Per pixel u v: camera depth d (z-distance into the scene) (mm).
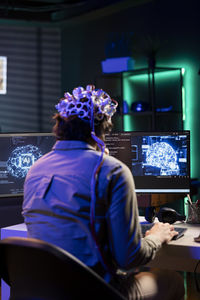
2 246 1339
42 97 7020
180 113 5441
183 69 5457
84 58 6695
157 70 5570
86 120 1589
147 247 1615
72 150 1570
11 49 6879
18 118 6914
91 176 1482
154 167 2541
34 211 1528
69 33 6906
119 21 6180
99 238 1479
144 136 2561
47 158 1607
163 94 5742
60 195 1488
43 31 7008
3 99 6836
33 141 2740
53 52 7043
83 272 1278
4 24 6832
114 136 2600
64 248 1457
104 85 6352
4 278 1473
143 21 5883
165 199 2754
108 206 1481
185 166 2508
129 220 1481
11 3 6473
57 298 1346
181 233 2066
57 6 6555
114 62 5816
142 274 1749
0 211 2598
